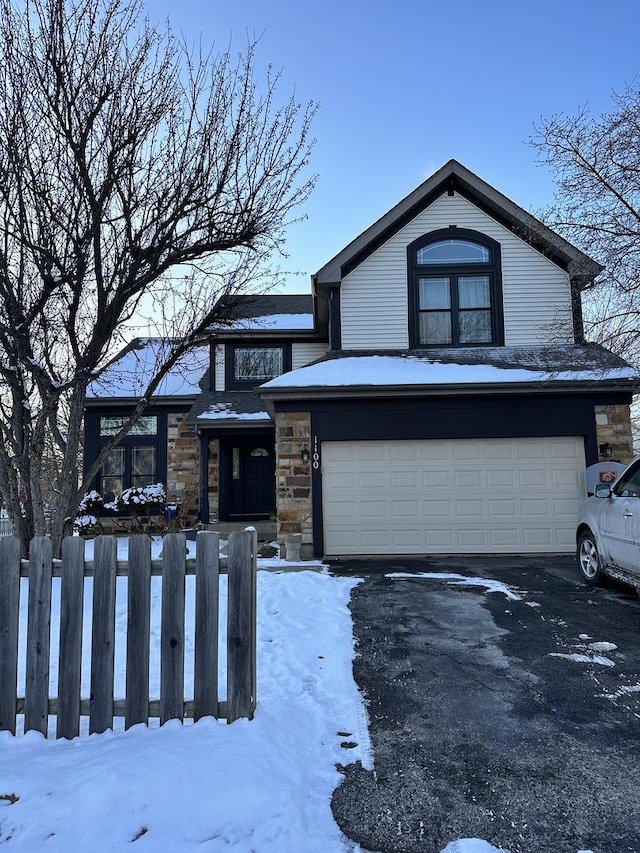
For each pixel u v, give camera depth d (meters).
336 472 9.84
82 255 6.09
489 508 9.70
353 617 5.67
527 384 9.45
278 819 2.28
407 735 3.21
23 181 5.96
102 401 14.23
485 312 11.32
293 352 14.85
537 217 9.46
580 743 3.10
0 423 7.08
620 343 9.34
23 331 6.20
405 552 9.62
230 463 15.01
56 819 2.21
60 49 5.83
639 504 5.68
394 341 11.21
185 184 6.51
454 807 2.51
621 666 4.26
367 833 2.32
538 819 2.42
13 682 3.01
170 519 13.55
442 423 9.80
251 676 3.09
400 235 11.48
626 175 8.30
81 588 3.05
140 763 2.51
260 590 6.69
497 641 4.88
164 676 2.99
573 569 8.27
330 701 3.66
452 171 11.19
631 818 2.42
